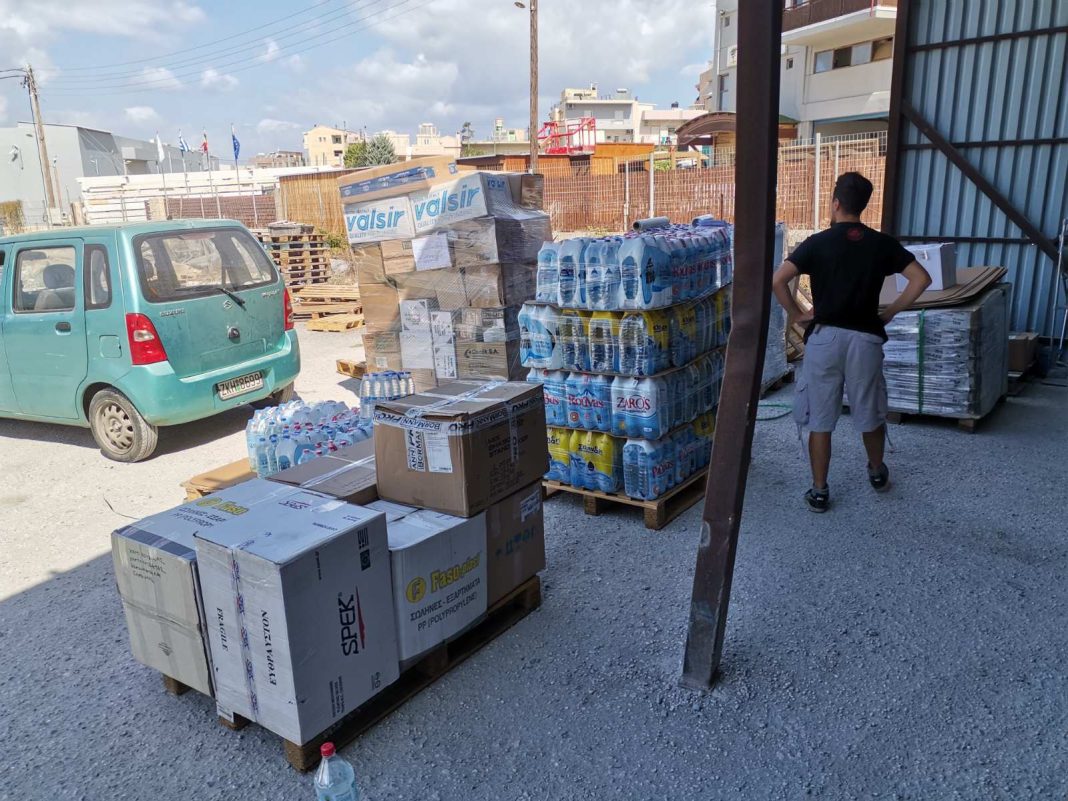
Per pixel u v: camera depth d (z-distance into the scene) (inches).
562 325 175.0
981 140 285.4
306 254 543.2
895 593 143.1
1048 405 249.1
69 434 271.7
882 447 183.9
